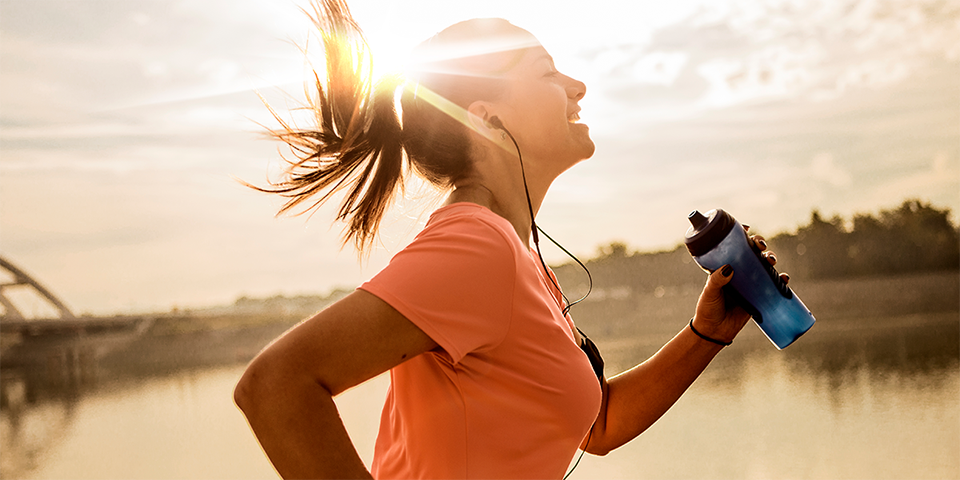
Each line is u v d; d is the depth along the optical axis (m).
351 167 1.02
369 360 0.68
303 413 0.64
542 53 0.99
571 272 27.30
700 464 14.80
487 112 0.95
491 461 0.76
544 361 0.79
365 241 1.06
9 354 42.31
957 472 12.94
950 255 42.47
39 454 19.02
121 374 43.19
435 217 0.87
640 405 1.21
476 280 0.73
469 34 0.98
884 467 13.60
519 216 0.96
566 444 0.82
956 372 22.64
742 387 23.88
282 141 1.01
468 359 0.77
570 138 0.97
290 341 0.66
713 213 1.20
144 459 17.33
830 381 23.64
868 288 41.66
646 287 43.69
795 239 43.38
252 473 15.30
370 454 11.45
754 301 1.17
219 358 43.47
